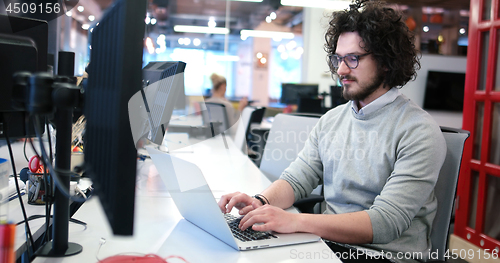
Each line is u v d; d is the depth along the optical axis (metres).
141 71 0.55
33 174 1.02
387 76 1.15
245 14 8.94
